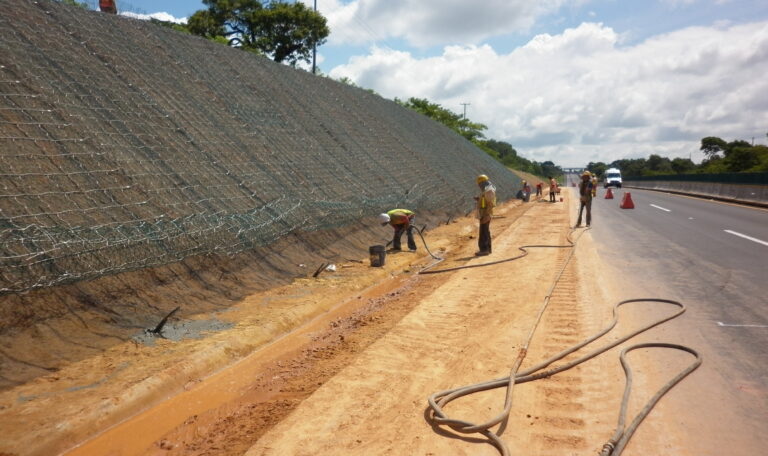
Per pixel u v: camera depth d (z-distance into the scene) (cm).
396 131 2502
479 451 337
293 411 400
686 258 966
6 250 561
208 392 477
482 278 883
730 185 2817
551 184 3152
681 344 508
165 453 366
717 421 359
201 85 1282
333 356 550
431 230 1672
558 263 973
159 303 654
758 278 771
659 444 333
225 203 938
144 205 779
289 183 1191
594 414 380
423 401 412
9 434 365
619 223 1662
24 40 911
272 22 3694
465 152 3788
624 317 610
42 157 709
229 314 679
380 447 344
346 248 1159
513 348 525
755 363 455
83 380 459
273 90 1636
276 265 910
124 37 1201
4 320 505
